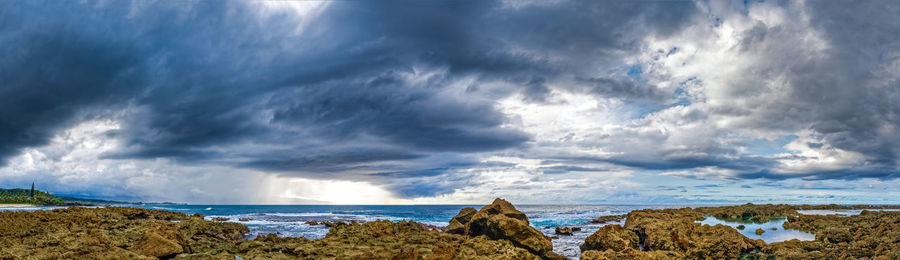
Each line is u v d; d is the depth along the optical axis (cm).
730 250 3017
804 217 5581
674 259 2691
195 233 3838
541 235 3212
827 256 2733
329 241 3141
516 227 3212
